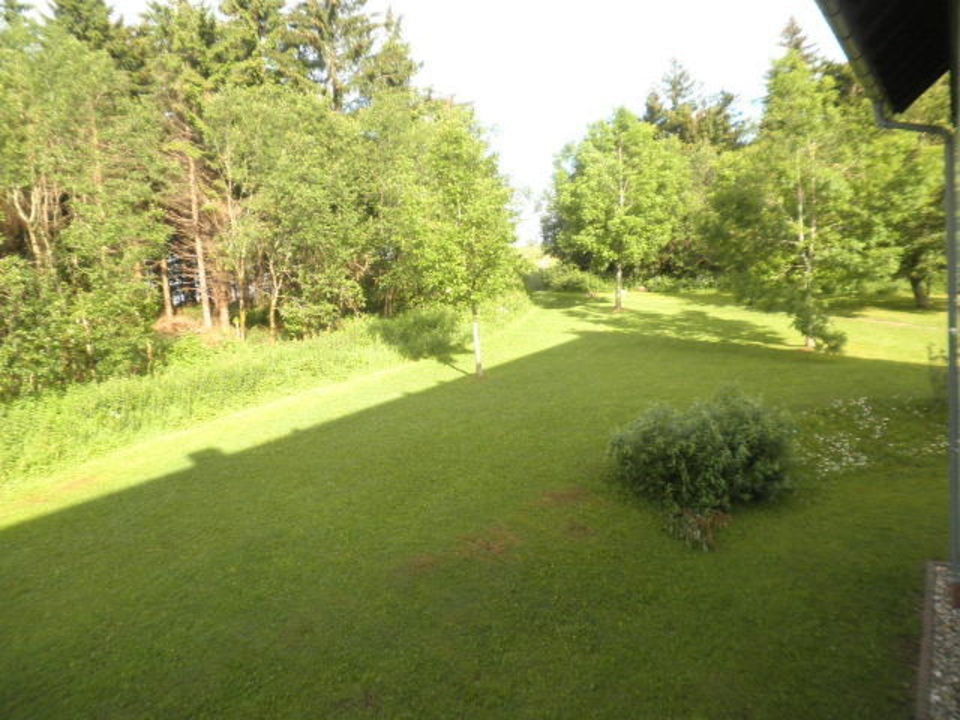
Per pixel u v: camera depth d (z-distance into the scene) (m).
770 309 18.39
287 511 8.66
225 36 29.11
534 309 37.00
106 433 13.03
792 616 5.12
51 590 6.79
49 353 15.34
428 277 18.11
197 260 28.75
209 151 25.92
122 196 18.36
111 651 5.50
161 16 28.17
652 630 5.18
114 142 20.00
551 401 14.44
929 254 17.42
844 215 17.16
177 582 6.74
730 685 4.40
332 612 5.88
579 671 4.73
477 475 9.61
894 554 5.89
